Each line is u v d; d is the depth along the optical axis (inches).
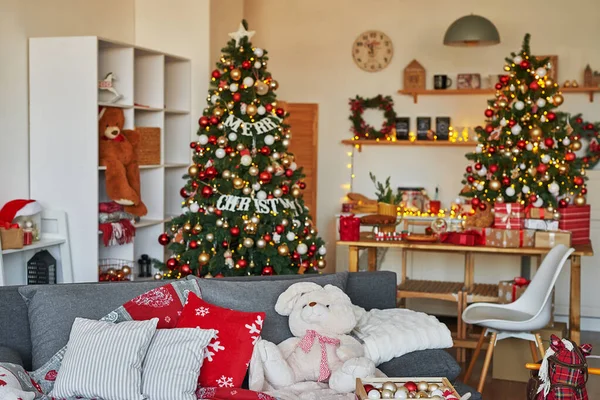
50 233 209.9
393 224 223.3
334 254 329.7
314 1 326.3
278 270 207.3
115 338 120.6
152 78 242.5
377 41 321.1
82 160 208.1
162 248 246.4
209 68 260.4
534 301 192.1
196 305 130.9
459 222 282.7
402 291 224.2
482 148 241.0
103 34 246.2
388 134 317.7
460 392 137.1
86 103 206.7
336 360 132.0
